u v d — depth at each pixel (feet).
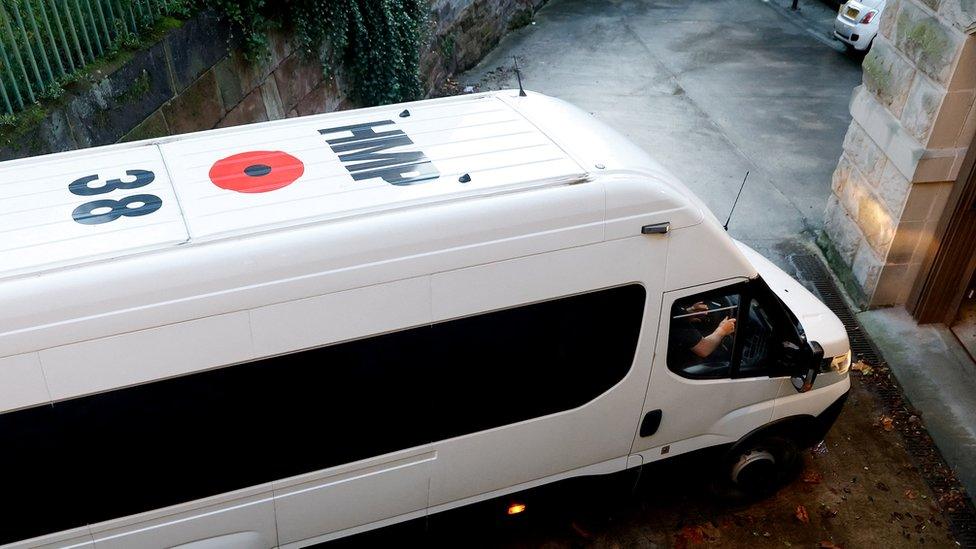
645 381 16.40
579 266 14.74
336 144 15.71
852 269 27.99
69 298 11.74
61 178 14.35
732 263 16.24
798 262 29.73
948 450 21.79
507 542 18.66
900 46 24.77
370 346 13.74
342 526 15.25
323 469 14.43
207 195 13.85
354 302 13.33
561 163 15.08
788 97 44.75
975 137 22.82
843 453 21.54
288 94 29.27
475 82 46.29
